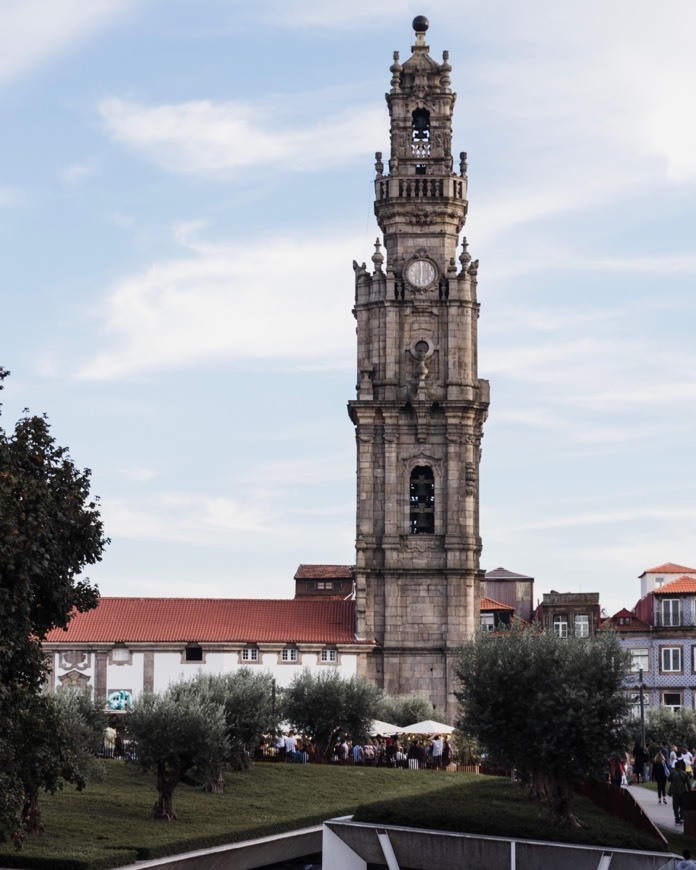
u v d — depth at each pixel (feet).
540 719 243.19
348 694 364.99
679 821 246.06
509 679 250.98
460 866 220.43
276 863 243.19
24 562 204.23
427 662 458.91
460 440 465.88
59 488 228.63
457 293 469.57
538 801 263.49
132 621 465.06
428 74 481.46
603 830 222.07
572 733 238.27
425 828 226.99
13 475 211.20
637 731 252.42
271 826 244.22
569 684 241.76
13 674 207.51
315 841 252.21
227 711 311.27
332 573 642.63
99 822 240.53
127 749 312.91
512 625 271.49
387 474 465.47
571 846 212.43
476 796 268.21
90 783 280.72
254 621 466.70
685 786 247.50
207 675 341.62
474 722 253.03
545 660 249.55
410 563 463.01
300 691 365.61
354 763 353.31
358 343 472.03
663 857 205.26
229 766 313.53
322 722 361.92
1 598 200.95
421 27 487.61
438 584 462.19
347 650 457.27
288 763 332.60
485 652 255.09
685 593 520.01
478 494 469.57
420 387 465.47
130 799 266.98
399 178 474.49
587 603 540.11
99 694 455.22
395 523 463.42
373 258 472.85
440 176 474.08
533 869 215.31
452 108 482.28
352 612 470.80
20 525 206.80
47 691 311.68
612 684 244.22
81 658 456.86
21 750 207.00
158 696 264.52
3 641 198.08
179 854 220.23
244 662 457.68
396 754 356.38
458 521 464.24
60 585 224.12
